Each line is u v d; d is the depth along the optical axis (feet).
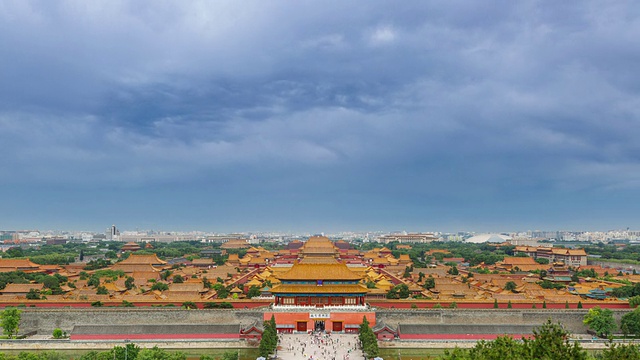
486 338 490.49
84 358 378.32
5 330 495.41
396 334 500.33
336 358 426.10
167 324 501.56
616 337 501.15
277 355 435.53
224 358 416.87
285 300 555.69
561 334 239.91
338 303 555.69
